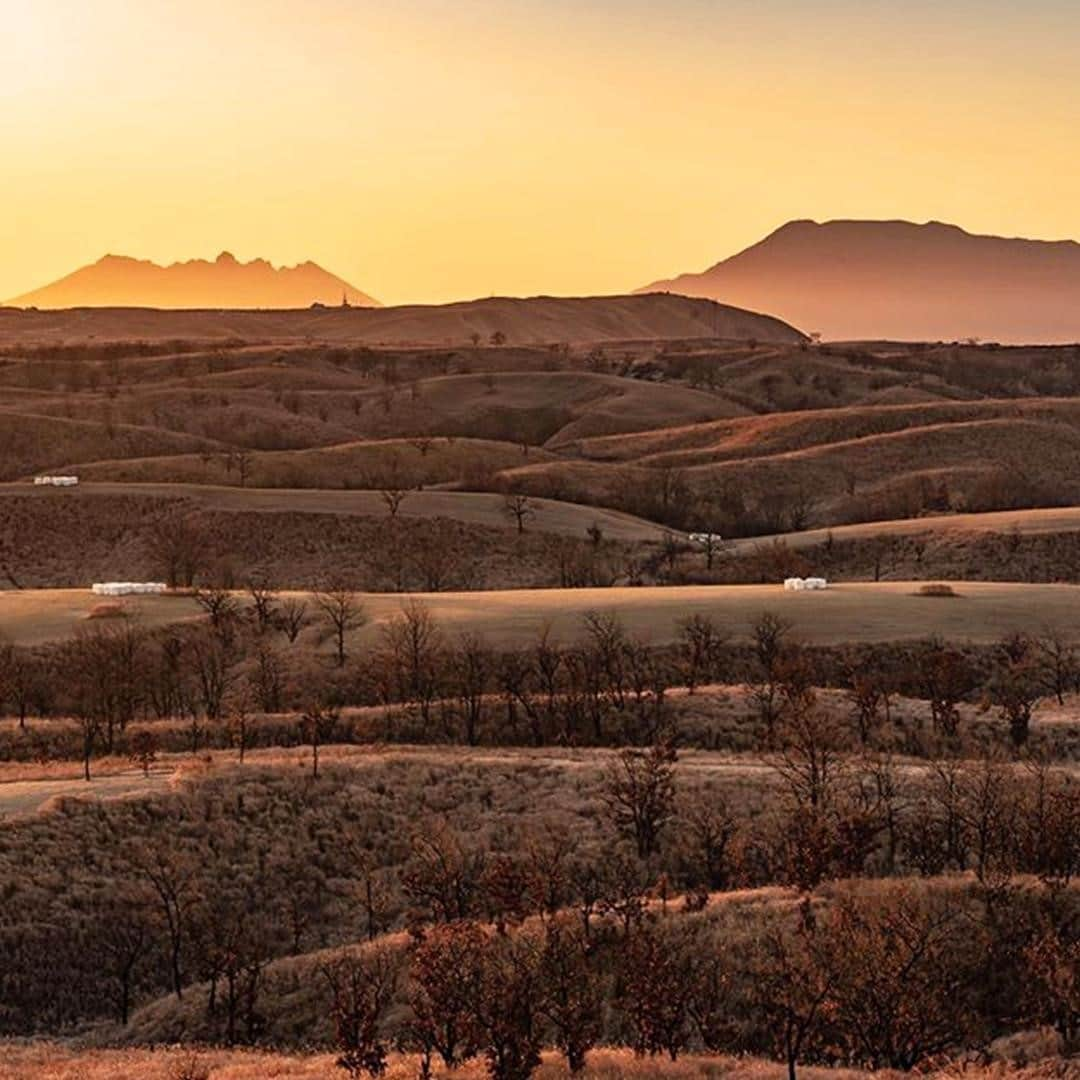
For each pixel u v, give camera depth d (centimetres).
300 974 4534
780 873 5144
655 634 9619
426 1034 3341
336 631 9894
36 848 5438
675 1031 3572
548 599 10925
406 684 8806
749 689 8312
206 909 5197
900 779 6156
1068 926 4091
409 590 13412
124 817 5797
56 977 4750
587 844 5728
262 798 6147
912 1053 3322
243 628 10025
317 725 7588
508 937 4394
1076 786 5875
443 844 5531
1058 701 8425
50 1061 3766
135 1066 3572
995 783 5347
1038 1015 3634
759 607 10375
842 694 8306
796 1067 3241
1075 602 10588
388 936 4884
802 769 6347
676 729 7775
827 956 3625
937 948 3809
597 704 8012
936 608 10312
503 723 8144
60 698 9012
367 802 6212
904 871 5116
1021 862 4766
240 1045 4141
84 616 10381
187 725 8138
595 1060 3362
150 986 4788
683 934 4306
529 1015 3316
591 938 4366
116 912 5103
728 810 5931
